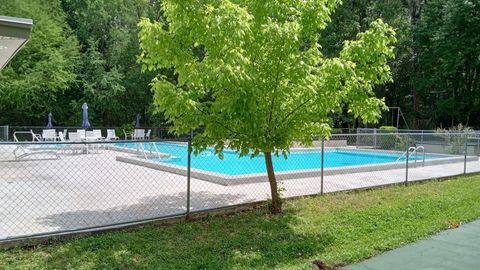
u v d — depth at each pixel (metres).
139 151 15.92
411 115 35.44
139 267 4.82
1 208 7.04
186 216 6.84
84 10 35.41
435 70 32.53
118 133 30.47
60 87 31.31
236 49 5.71
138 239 5.73
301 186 9.88
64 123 35.06
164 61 6.84
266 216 7.24
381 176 12.02
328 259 5.36
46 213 6.72
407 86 35.94
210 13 6.00
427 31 30.52
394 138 19.30
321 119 7.02
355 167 12.76
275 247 5.72
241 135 6.54
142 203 7.56
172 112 6.45
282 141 6.62
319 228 6.67
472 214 8.14
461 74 31.95
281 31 6.10
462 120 32.78
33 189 8.82
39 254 5.07
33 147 15.38
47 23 30.52
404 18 31.17
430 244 6.32
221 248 5.59
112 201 7.71
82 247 5.32
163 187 9.27
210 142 6.70
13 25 4.61
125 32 35.31
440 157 17.12
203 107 6.66
